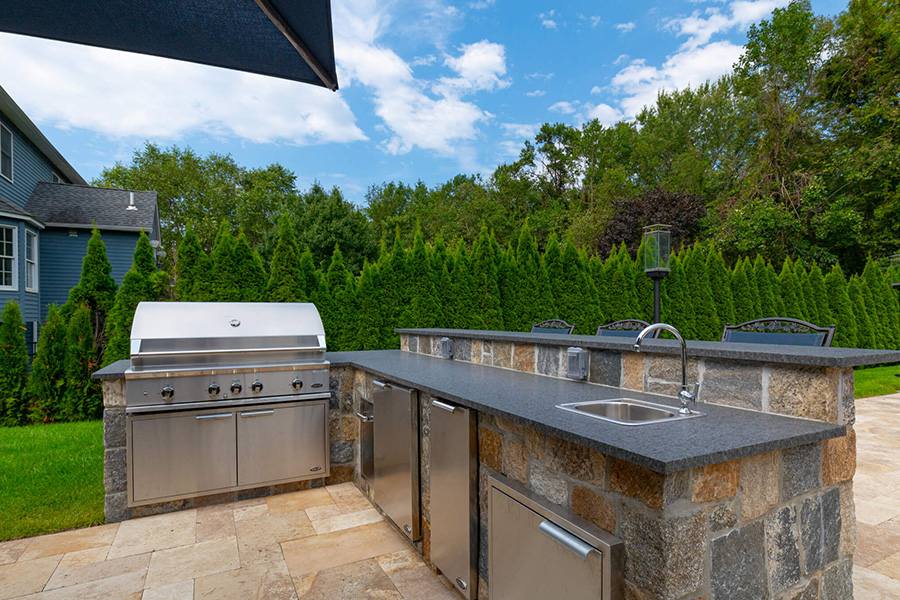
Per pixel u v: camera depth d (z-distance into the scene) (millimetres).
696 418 1467
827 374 1391
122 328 5125
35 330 9445
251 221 25750
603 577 1224
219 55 2002
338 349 5453
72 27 1817
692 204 15469
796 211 13273
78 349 5207
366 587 2168
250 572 2301
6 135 9969
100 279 5766
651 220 15258
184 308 3293
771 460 1324
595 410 1760
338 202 21203
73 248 10859
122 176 23469
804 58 14531
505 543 1674
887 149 12453
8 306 5078
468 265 6316
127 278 5172
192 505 3117
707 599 1178
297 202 23844
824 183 13438
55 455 3867
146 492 2941
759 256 8531
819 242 13578
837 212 12562
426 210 29938
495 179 28172
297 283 5250
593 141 25000
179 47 1941
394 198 36500
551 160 26609
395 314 5746
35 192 11531
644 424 1392
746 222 12820
